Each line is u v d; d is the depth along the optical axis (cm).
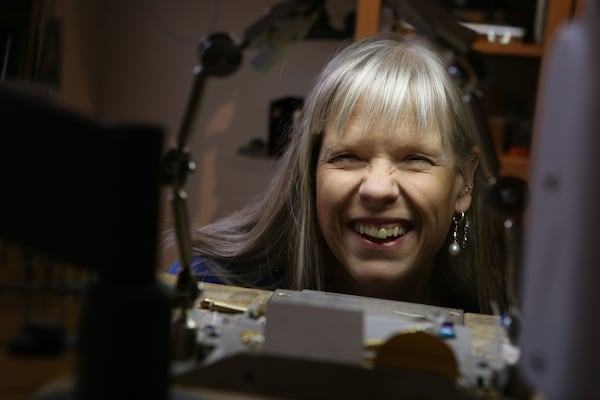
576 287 42
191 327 63
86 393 46
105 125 46
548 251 45
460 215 120
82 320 47
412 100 107
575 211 42
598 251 42
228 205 315
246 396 52
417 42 114
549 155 46
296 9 61
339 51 126
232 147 311
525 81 256
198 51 61
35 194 47
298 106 210
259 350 64
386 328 72
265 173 311
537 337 47
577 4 249
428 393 52
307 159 116
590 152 41
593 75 41
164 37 316
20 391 50
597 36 41
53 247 47
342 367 54
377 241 112
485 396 58
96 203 46
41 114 47
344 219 112
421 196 109
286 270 127
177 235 66
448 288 127
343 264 115
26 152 47
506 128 258
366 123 107
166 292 47
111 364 46
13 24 191
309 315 58
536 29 254
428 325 74
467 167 117
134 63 318
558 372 43
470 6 256
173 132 319
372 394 54
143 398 46
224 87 307
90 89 313
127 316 45
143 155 45
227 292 89
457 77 63
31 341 54
